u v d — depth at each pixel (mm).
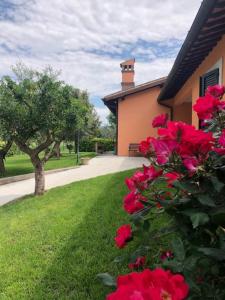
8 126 7352
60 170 12906
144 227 1707
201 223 1395
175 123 1556
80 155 20500
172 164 1554
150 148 1706
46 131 7656
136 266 1845
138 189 1722
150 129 17312
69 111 7453
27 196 8125
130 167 12609
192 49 6609
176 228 1615
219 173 1543
